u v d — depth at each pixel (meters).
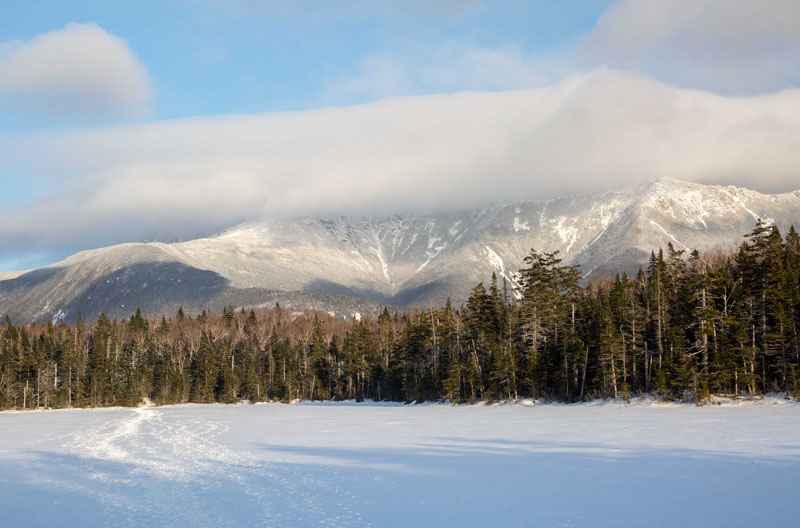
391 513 25.67
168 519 25.95
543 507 25.75
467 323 118.00
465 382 110.94
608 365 91.31
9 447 56.53
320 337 181.88
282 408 126.50
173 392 163.25
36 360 161.00
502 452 42.72
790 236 104.06
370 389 149.75
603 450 41.66
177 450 50.22
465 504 26.83
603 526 22.59
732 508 24.22
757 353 84.62
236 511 26.88
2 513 28.33
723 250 145.38
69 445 57.00
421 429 61.84
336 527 23.72
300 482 33.25
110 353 180.38
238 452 47.59
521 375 103.56
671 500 25.97
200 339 188.00
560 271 109.31
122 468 41.19
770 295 86.00
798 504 24.50
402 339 136.12
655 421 60.62
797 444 41.03
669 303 98.75
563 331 104.50
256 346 187.25
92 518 26.77
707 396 79.81
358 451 46.00
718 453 38.19
